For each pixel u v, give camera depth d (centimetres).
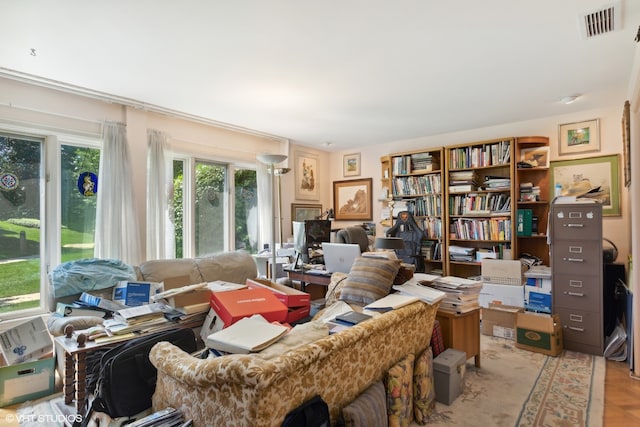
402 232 468
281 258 391
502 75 282
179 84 296
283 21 201
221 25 204
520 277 353
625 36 221
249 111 374
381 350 175
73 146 324
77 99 315
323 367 139
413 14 195
